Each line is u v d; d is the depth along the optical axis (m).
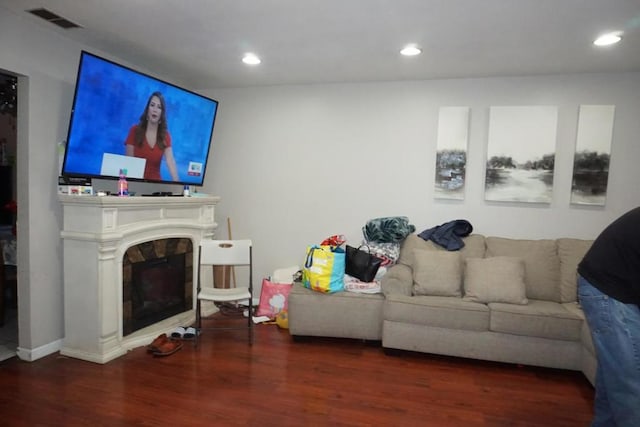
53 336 2.75
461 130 3.46
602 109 3.21
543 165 3.32
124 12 2.30
